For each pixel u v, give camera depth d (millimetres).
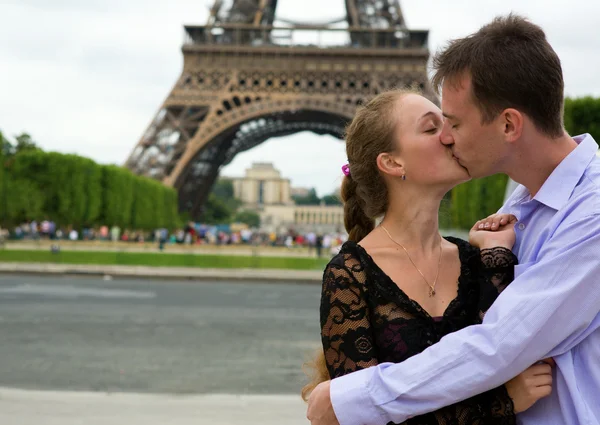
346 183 4109
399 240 3715
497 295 3621
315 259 67062
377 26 88062
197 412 10086
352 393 3217
